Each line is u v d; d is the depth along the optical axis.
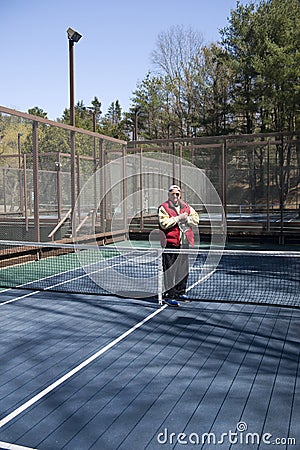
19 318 7.35
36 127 13.45
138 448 3.61
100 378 4.97
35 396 4.56
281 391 4.57
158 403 4.36
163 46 45.19
